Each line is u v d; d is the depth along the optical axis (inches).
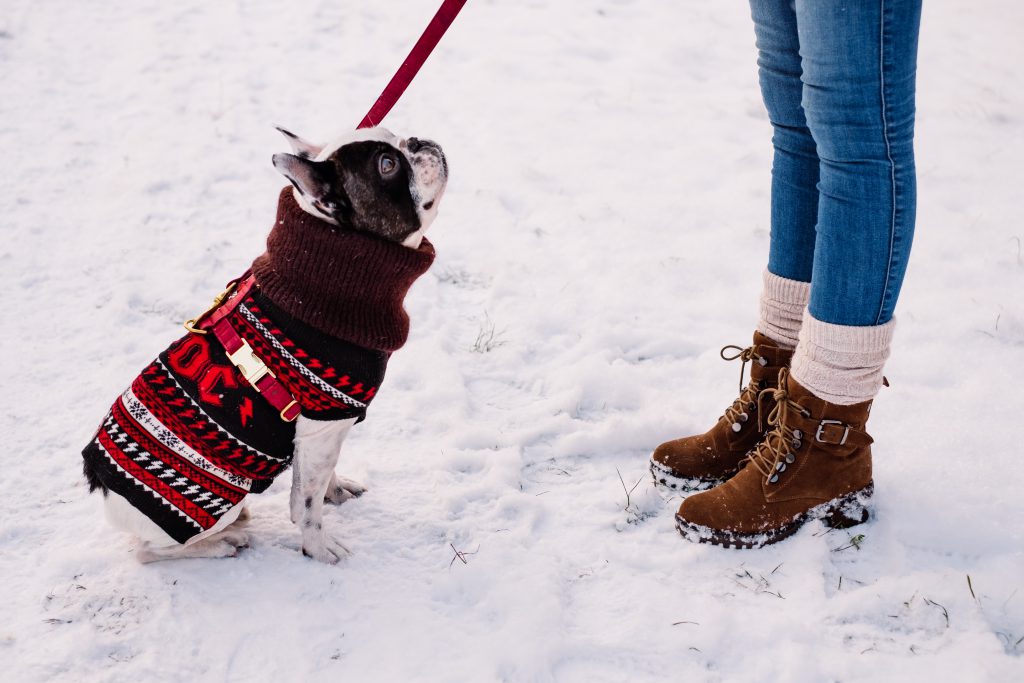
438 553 99.7
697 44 265.0
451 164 199.2
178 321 143.3
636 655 85.6
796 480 97.0
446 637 88.2
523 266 161.9
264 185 189.0
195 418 88.4
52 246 162.1
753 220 176.4
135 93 228.2
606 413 125.5
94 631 87.5
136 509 90.6
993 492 100.7
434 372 132.0
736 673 83.6
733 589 93.0
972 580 91.2
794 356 97.6
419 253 90.8
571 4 294.0
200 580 94.8
